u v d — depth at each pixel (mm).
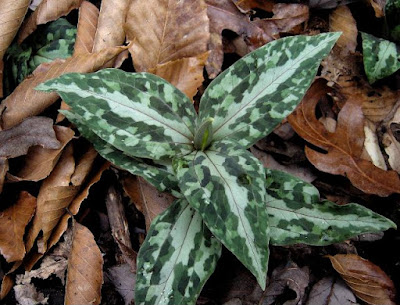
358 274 322
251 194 256
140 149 278
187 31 360
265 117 287
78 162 318
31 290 304
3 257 305
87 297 297
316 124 363
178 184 287
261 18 417
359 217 276
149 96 291
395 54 392
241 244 245
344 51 414
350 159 355
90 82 278
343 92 400
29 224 306
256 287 322
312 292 327
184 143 290
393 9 400
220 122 294
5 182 308
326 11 428
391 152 379
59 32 367
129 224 337
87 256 302
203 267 277
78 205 312
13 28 331
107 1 353
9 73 353
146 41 354
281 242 281
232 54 399
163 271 272
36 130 309
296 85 284
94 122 271
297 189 290
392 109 396
